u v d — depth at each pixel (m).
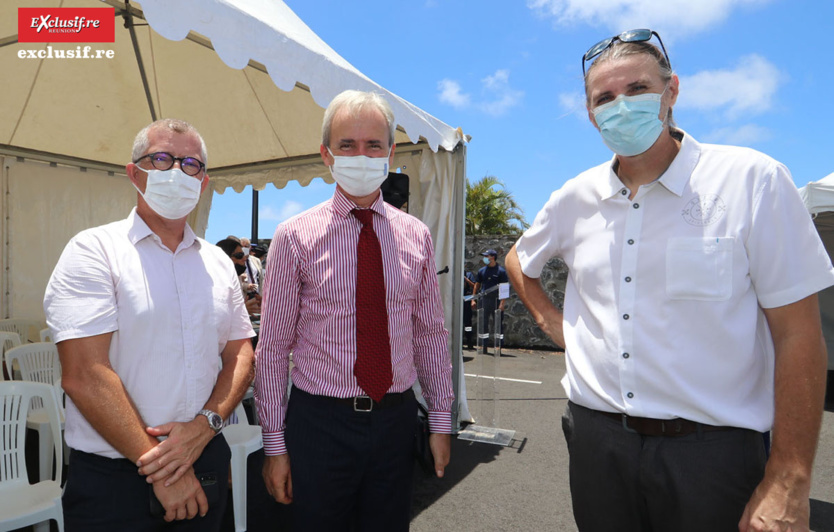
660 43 1.30
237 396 1.58
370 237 1.58
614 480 1.32
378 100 1.60
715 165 1.22
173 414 1.43
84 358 1.31
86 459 1.36
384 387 1.52
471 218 16.20
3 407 2.23
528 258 1.67
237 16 2.31
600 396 1.32
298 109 4.61
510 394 6.17
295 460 1.52
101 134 5.14
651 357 1.23
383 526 1.57
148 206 1.52
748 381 1.20
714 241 1.18
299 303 1.59
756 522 1.09
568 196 1.48
